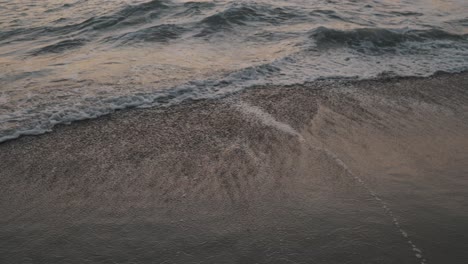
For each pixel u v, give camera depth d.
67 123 5.20
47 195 3.85
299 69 7.03
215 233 3.35
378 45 8.32
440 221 3.47
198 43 8.14
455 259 3.05
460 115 5.71
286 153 4.58
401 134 5.10
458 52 8.23
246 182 4.05
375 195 3.85
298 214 3.58
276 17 9.66
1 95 5.88
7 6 11.37
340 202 3.74
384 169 4.30
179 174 4.18
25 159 4.41
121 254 3.14
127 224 3.47
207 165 4.33
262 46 8.01
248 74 6.71
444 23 9.94
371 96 6.20
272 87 6.36
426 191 3.91
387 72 7.13
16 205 3.70
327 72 6.98
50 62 7.28
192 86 6.25
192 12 9.95
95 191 3.91
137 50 7.80
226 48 7.89
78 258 3.11
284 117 5.45
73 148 4.64
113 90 6.07
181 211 3.64
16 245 3.24
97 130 5.05
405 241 3.23
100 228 3.43
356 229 3.37
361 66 7.33
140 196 3.84
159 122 5.27
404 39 8.64
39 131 4.98
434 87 6.63
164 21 9.43
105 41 8.39
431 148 4.78
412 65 7.51
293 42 8.20
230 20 9.27
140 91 6.05
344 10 10.57
